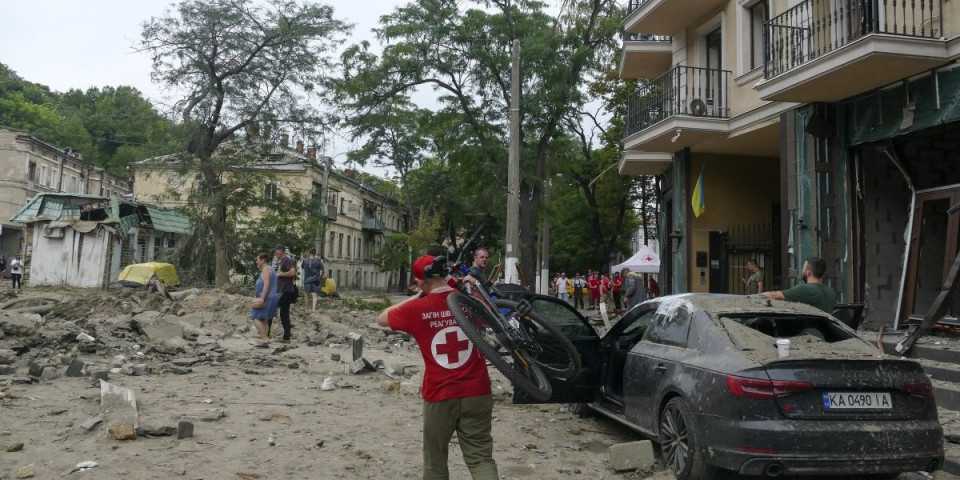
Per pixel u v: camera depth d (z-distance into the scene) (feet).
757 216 57.16
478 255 28.04
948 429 21.26
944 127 33.63
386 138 143.64
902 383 15.88
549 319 24.14
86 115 233.76
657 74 70.49
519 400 23.00
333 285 104.47
